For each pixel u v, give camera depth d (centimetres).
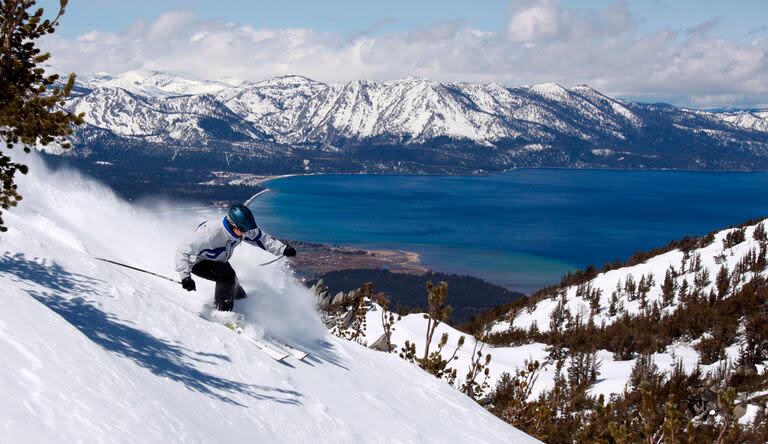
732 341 2414
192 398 361
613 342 2812
